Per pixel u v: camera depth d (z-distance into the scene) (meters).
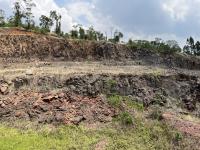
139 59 64.88
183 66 72.06
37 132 32.38
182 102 44.56
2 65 48.00
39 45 56.44
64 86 39.53
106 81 41.34
